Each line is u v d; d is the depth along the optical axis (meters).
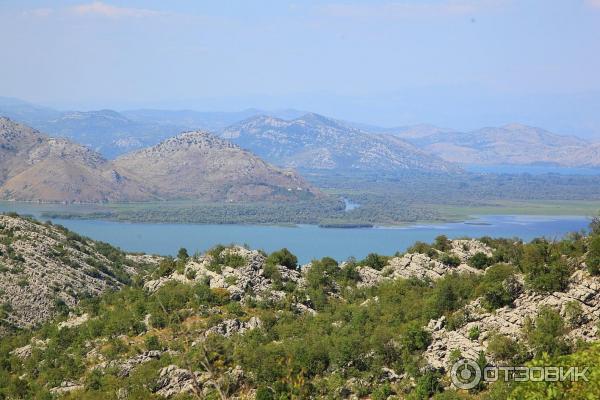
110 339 145.38
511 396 83.88
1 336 195.50
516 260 138.50
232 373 115.94
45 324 186.62
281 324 140.62
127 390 121.44
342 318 142.75
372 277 173.25
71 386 131.75
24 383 136.25
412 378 111.25
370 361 118.38
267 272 164.62
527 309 112.06
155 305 150.00
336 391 112.50
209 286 158.38
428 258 172.75
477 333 113.12
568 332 105.12
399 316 135.12
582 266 115.50
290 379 111.12
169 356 127.56
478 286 127.88
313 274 168.88
